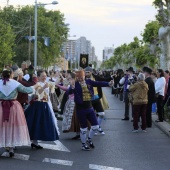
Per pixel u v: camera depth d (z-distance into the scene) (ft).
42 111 33.32
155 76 56.80
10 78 30.83
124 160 30.09
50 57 231.50
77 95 33.45
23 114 30.81
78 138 38.81
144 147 35.37
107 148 34.63
